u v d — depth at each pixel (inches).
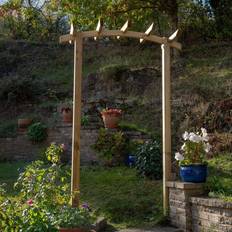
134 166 380.8
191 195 251.1
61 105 517.7
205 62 565.6
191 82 500.4
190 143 264.7
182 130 400.2
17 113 559.5
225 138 351.9
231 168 309.0
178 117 423.5
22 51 708.7
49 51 703.7
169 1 605.3
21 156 484.4
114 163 407.8
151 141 381.7
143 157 352.8
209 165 322.0
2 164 462.9
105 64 633.0
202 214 237.1
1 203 177.3
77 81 281.6
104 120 430.0
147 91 518.6
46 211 196.5
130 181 343.3
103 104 491.8
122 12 586.6
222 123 378.3
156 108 470.0
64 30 755.4
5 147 494.0
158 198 297.0
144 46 666.8
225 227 217.2
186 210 249.1
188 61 577.9
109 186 333.4
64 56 689.0
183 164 260.7
